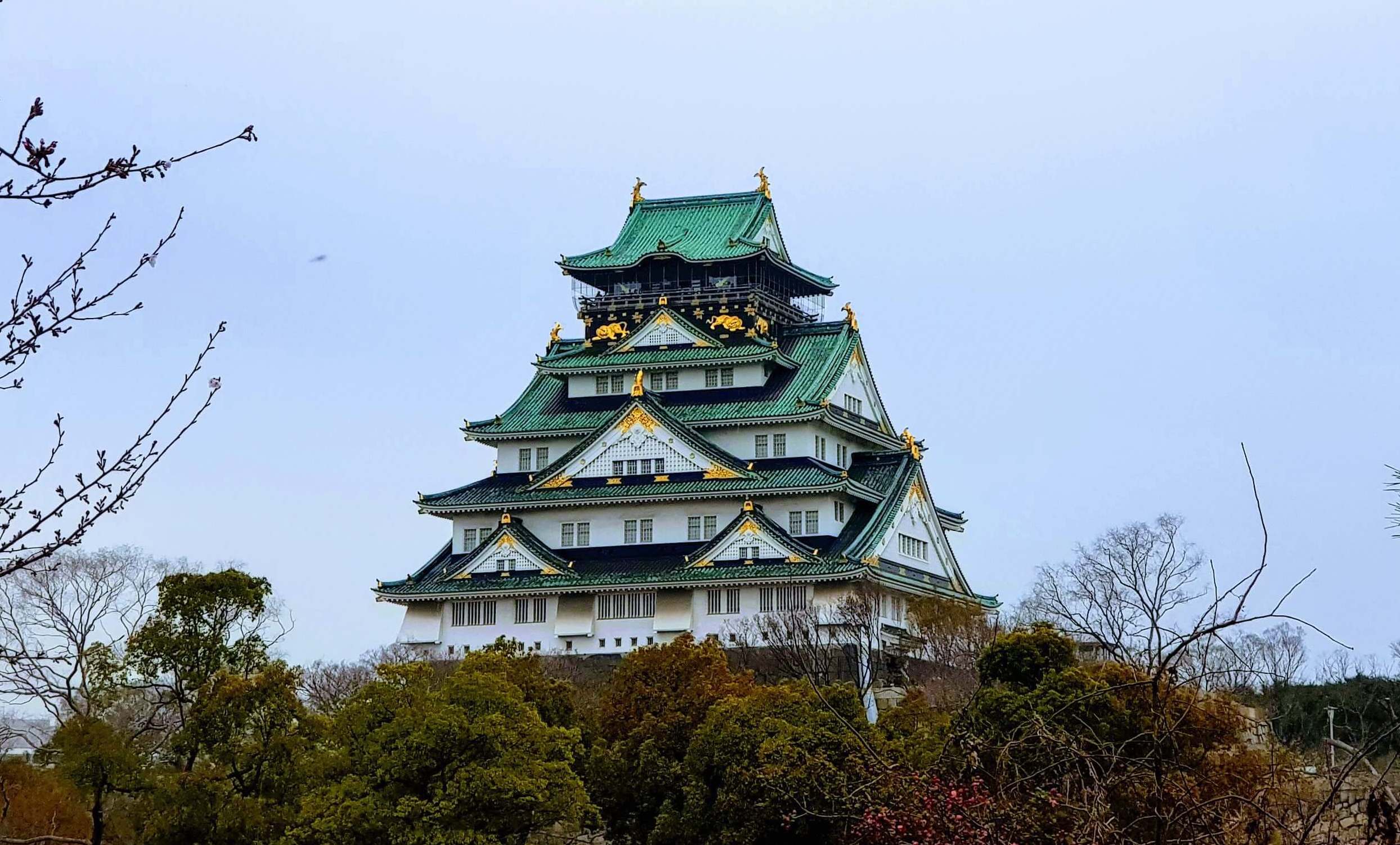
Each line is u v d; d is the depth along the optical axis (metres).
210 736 75.38
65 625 100.06
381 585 144.75
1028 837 29.84
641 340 151.12
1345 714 73.56
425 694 78.38
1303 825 28.66
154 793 71.62
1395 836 26.86
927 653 129.12
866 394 158.25
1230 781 33.41
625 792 83.19
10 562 20.78
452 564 145.88
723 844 74.94
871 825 33.38
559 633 140.12
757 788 73.50
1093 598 79.62
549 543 146.25
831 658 124.50
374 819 72.38
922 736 72.50
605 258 156.88
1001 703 66.94
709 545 137.75
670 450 143.25
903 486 144.38
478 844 72.19
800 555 134.75
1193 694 30.88
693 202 162.50
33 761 86.00
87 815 77.44
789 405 144.62
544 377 158.00
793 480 139.75
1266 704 61.72
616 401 152.12
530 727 76.25
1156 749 27.31
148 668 79.50
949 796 31.25
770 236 162.38
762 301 154.00
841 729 77.62
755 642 130.88
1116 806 32.12
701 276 155.88
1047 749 31.52
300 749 76.00
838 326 155.50
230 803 72.88
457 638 143.38
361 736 76.25
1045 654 74.69
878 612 133.12
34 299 19.47
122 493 21.27
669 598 138.50
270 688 76.06
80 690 79.50
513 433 150.50
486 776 72.69
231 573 80.94
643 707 89.88
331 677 127.50
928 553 149.75
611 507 144.88
